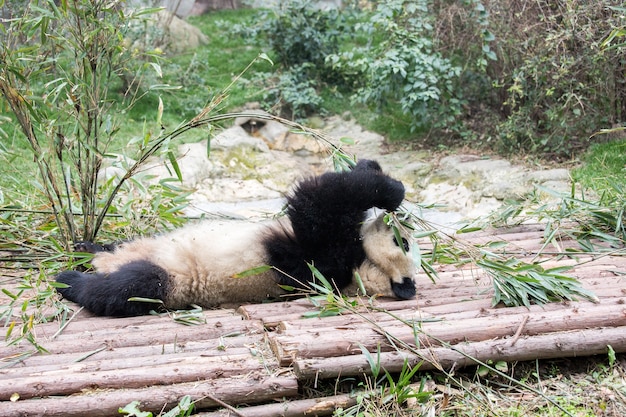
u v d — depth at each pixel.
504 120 10.66
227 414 3.36
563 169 8.99
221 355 3.75
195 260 4.54
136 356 3.81
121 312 4.42
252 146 10.87
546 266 5.01
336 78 13.14
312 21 12.88
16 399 3.37
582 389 3.61
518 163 9.69
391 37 10.70
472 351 3.68
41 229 5.45
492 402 3.50
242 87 12.54
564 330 3.87
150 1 13.27
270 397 3.45
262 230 4.66
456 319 4.02
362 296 4.64
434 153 10.72
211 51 14.10
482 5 10.09
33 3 4.79
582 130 9.65
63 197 6.09
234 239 4.59
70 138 5.54
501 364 3.70
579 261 5.12
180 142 10.58
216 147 10.66
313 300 4.30
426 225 4.61
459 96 10.72
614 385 3.60
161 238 4.85
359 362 3.56
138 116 11.16
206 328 4.11
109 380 3.47
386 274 4.57
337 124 12.07
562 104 9.63
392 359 3.60
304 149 11.41
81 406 3.31
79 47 4.89
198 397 3.38
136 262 4.54
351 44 14.23
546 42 9.13
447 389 3.54
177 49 13.86
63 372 3.56
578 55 9.12
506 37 9.91
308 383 3.60
